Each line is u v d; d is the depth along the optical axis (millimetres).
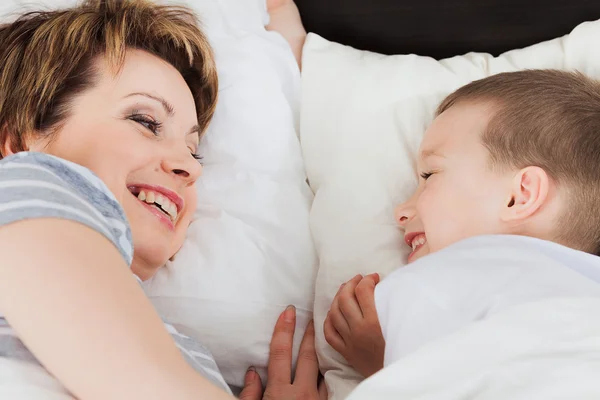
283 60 1264
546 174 930
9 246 653
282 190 1134
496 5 1361
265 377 1029
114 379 620
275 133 1180
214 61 1142
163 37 1042
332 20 1404
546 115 966
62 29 961
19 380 676
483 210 944
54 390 685
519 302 759
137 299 661
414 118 1178
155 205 973
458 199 959
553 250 858
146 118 961
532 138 953
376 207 1107
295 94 1271
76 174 770
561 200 933
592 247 946
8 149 942
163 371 632
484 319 726
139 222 917
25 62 951
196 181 1121
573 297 736
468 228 949
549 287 772
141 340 634
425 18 1386
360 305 975
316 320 1043
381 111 1191
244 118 1170
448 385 679
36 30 972
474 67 1234
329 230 1102
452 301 798
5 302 639
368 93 1209
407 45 1401
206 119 1147
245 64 1202
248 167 1150
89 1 1044
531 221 931
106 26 973
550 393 656
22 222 667
